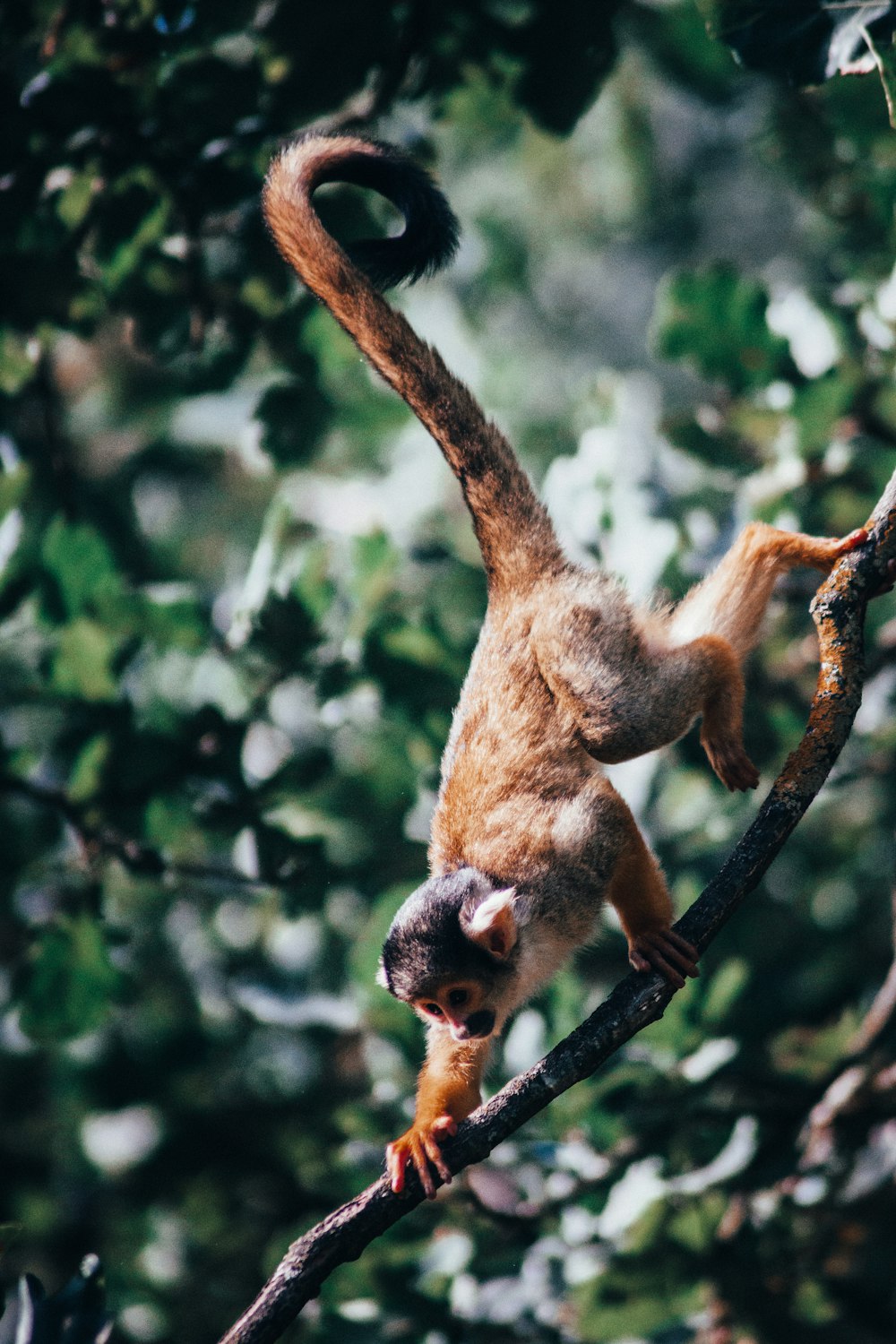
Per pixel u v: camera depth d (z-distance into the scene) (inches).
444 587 313.4
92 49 257.3
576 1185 249.6
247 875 262.2
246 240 273.0
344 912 330.0
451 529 368.5
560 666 217.8
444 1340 236.2
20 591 268.8
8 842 271.1
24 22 267.6
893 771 315.6
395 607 317.1
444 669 274.2
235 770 261.3
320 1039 323.0
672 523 289.7
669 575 281.6
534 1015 262.2
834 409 281.7
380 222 286.0
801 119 346.6
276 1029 332.5
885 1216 263.0
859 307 300.7
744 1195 250.8
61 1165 327.6
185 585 290.0
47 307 264.5
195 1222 306.7
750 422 295.3
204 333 280.5
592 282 567.8
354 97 270.2
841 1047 274.2
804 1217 250.5
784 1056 280.8
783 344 288.0
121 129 258.8
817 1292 246.1
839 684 173.2
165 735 260.1
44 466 337.7
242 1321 150.8
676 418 304.5
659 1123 256.7
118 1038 328.5
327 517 381.7
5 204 257.8
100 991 258.1
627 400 348.2
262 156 265.3
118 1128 328.2
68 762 265.3
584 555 285.6
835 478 293.1
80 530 267.3
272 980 307.3
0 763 259.6
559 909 212.1
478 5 266.2
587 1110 255.6
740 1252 242.2
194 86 260.1
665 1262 237.6
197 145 262.5
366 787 300.7
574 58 267.0
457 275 513.0
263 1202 308.8
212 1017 337.1
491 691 225.8
